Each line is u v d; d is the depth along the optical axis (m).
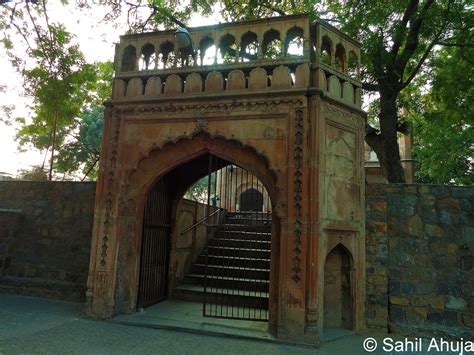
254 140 5.07
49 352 3.92
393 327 5.30
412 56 9.60
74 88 7.73
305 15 5.10
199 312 5.88
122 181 5.55
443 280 5.34
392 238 5.62
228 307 6.23
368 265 5.61
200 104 5.35
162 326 5.03
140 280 5.98
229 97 5.20
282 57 5.14
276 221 4.97
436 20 7.94
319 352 4.27
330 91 5.13
